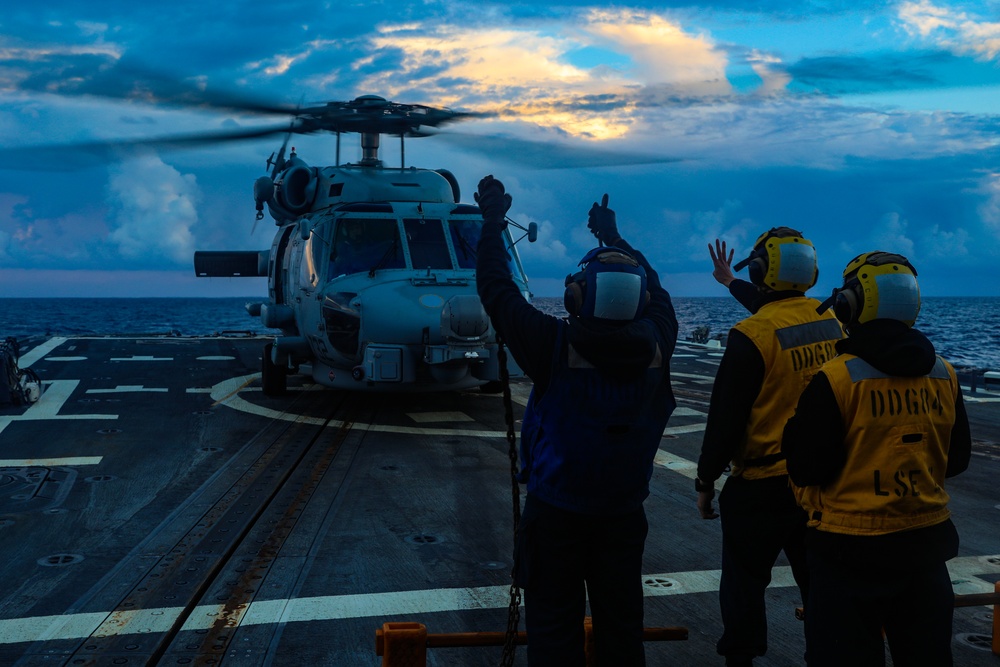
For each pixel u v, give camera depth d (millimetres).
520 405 12492
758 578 3611
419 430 10391
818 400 2844
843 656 2857
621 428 2955
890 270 2834
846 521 2834
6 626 4398
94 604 4711
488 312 3131
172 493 7254
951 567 5582
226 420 10891
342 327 10781
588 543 3068
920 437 2816
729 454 3531
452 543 5965
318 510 6789
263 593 4938
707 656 4195
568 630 3012
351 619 4566
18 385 11719
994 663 4105
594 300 2930
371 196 12000
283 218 13828
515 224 11195
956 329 98250
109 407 11711
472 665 4086
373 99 11656
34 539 5918
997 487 7926
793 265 3588
